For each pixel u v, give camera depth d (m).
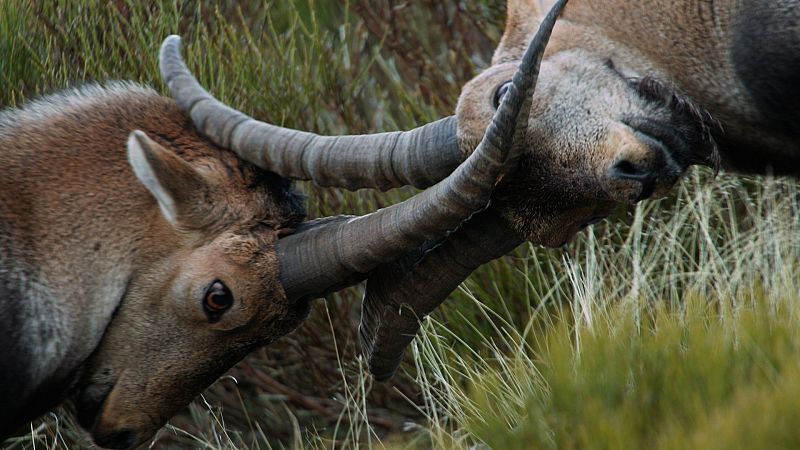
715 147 11.40
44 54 15.13
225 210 11.02
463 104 10.96
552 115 10.98
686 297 12.83
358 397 14.26
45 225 10.97
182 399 11.43
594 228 15.17
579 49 11.48
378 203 15.30
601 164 10.80
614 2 11.66
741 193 14.91
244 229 11.06
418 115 16.09
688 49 11.70
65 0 15.33
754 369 10.34
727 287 13.12
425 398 13.54
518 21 11.90
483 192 10.25
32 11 15.22
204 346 11.22
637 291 13.34
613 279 13.98
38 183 11.04
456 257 11.10
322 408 15.16
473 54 17.25
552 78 11.16
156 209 11.02
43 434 14.20
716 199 15.19
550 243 11.21
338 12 18.50
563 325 12.26
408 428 13.85
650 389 10.63
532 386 11.80
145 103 11.43
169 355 11.22
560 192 10.96
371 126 16.66
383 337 11.45
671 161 11.07
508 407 11.74
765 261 13.71
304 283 11.04
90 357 11.27
